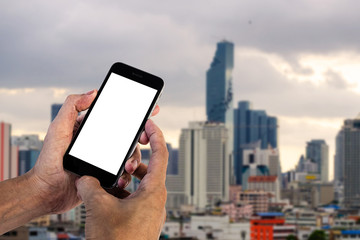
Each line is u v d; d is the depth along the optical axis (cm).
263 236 7462
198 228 6856
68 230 5000
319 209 9862
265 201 10769
